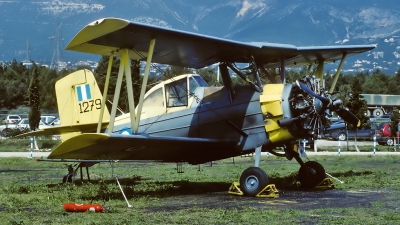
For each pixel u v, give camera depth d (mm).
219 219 9141
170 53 12992
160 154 13141
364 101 32125
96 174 17766
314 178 13602
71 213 9875
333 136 42469
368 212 9727
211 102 13438
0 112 56219
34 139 33781
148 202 11234
